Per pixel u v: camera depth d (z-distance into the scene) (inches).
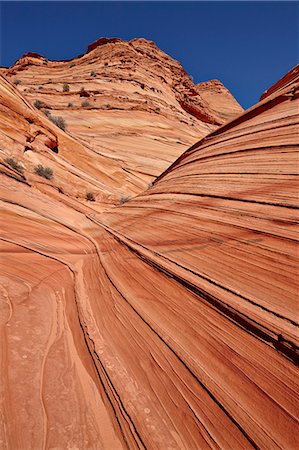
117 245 282.7
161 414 111.3
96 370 132.9
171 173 459.2
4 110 593.6
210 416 107.2
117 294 192.1
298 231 140.1
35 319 156.3
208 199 242.7
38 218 328.5
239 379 111.3
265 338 112.8
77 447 95.9
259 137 259.8
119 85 1923.0
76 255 271.9
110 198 711.1
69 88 1753.2
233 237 173.6
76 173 708.7
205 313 142.3
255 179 214.5
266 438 93.7
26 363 123.2
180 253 195.5
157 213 303.0
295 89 265.0
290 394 96.7
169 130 1561.3
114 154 1101.7
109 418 111.0
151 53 2726.4
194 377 121.1
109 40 2674.7
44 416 102.5
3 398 103.0
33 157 597.9
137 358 137.6
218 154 314.0
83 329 160.6
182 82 2783.0
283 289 123.3
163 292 173.8
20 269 204.5
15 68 2573.8
